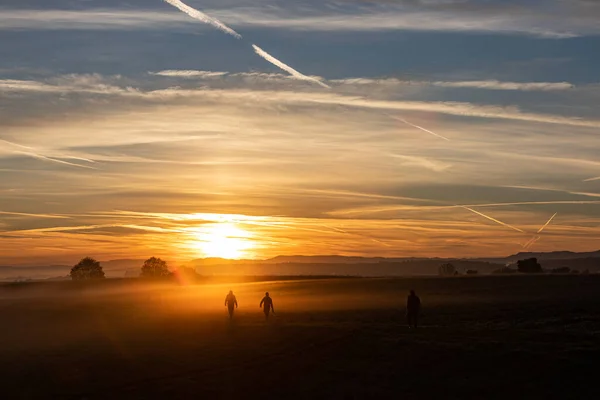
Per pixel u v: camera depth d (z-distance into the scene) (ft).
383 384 112.37
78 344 149.59
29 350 142.72
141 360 130.62
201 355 133.90
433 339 138.00
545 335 139.23
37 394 109.40
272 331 157.69
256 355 132.26
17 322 192.75
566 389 104.68
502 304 210.79
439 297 256.93
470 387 108.37
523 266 521.65
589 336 136.87
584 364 114.52
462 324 164.04
